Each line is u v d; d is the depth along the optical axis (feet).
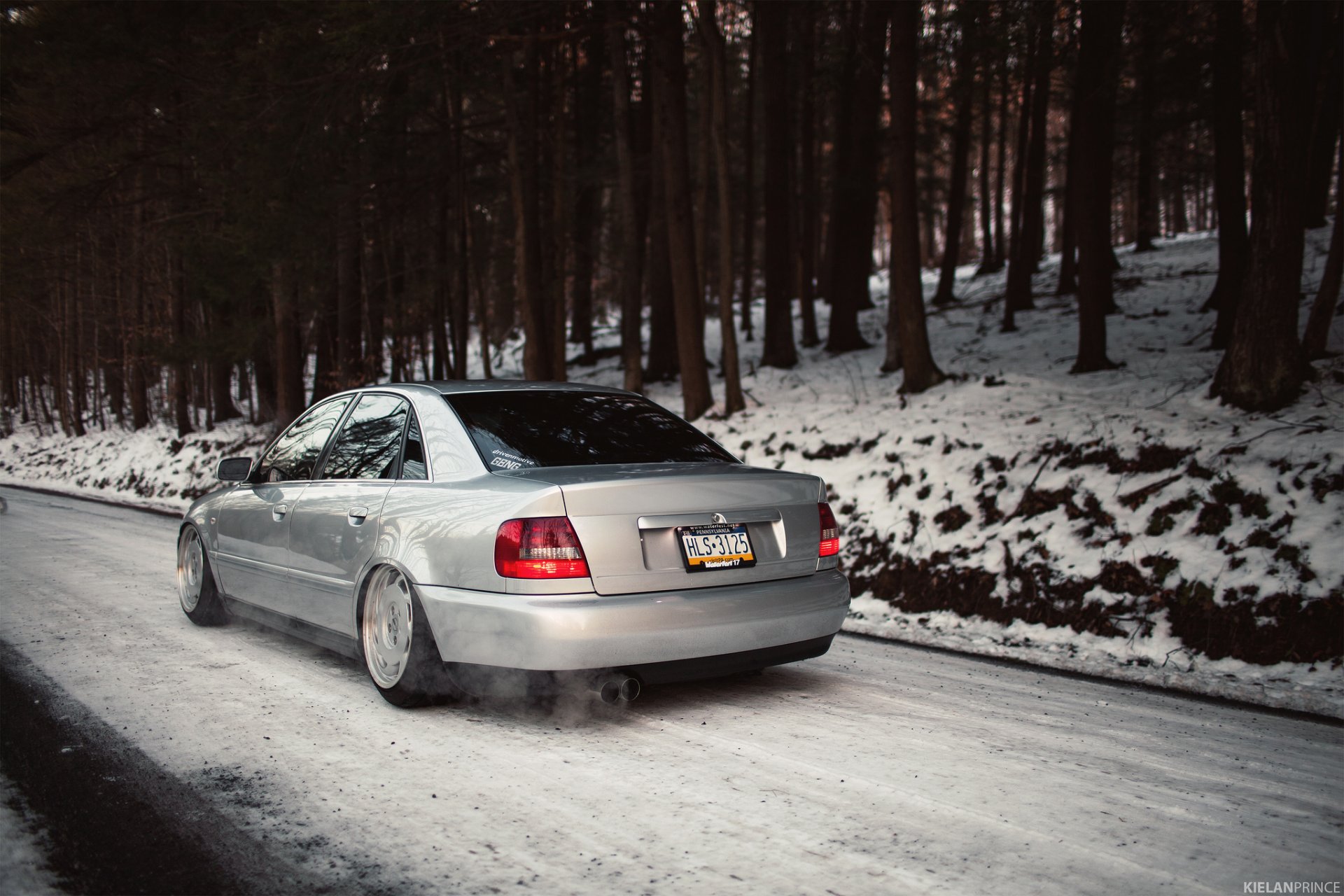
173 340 55.57
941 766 11.68
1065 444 28.09
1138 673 17.75
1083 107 44.14
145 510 50.93
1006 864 8.87
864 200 74.84
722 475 13.51
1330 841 9.59
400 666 13.60
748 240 91.09
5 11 39.73
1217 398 28.89
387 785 10.77
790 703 14.58
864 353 68.13
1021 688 16.20
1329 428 23.73
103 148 45.44
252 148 40.45
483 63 52.29
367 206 54.49
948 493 28.27
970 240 173.99
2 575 26.99
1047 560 23.50
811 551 14.25
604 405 15.75
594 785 10.82
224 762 11.46
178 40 41.27
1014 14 37.04
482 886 8.32
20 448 99.60
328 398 17.62
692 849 9.12
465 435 13.96
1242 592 19.94
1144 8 42.93
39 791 10.44
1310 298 49.96
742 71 100.12
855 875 8.60
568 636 11.73
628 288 52.44
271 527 16.97
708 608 12.66
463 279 74.69
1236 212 45.01
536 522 12.07
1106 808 10.39
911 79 41.11
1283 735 13.66
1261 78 27.63
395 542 13.62
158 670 16.03
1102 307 44.09
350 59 36.58
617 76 49.65
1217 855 9.18
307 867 8.64
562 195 58.39
